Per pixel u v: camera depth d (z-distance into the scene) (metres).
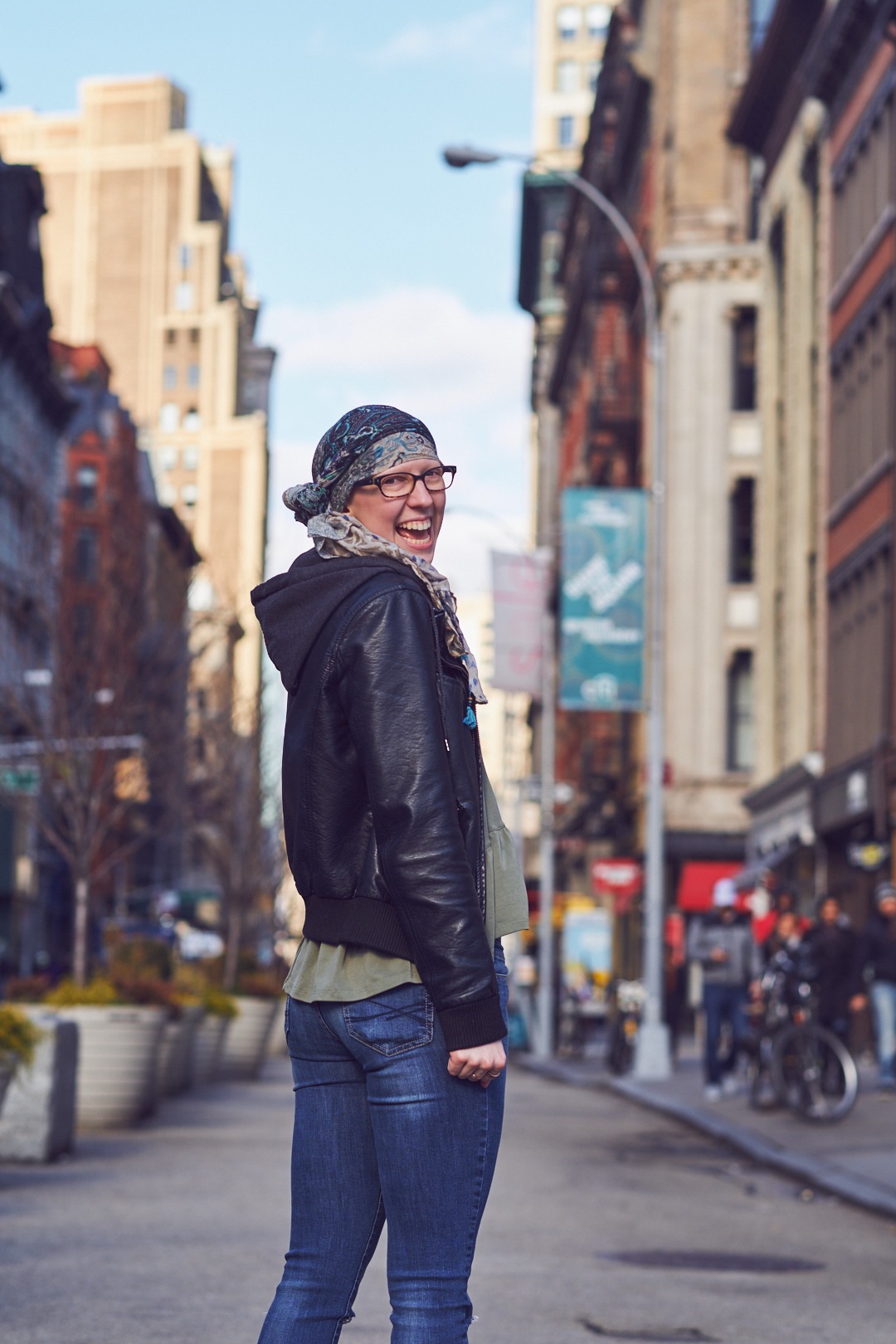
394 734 3.53
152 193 162.25
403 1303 3.60
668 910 52.41
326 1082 3.72
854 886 35.22
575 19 119.12
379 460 3.83
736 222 53.59
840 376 37.72
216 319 159.88
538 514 105.88
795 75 41.44
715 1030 22.61
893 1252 10.42
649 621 41.88
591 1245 10.32
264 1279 8.64
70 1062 14.84
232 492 157.88
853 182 36.88
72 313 161.62
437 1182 3.58
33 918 68.56
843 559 36.62
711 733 52.25
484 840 3.71
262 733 48.41
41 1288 8.27
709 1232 11.07
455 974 3.49
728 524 52.84
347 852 3.63
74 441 76.44
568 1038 40.56
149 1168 13.89
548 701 45.84
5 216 66.06
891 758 31.36
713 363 53.12
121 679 29.78
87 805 25.25
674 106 54.06
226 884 46.78
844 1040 21.55
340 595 3.65
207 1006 26.86
